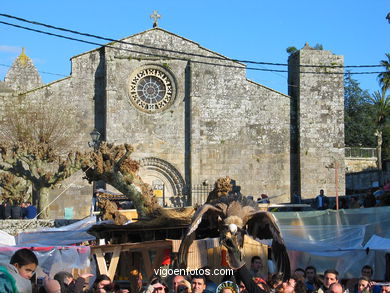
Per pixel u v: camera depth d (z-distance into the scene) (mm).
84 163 18938
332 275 13555
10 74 70500
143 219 17234
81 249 16922
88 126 53875
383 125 82500
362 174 55531
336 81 56406
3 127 51094
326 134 56000
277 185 55812
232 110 55625
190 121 54688
